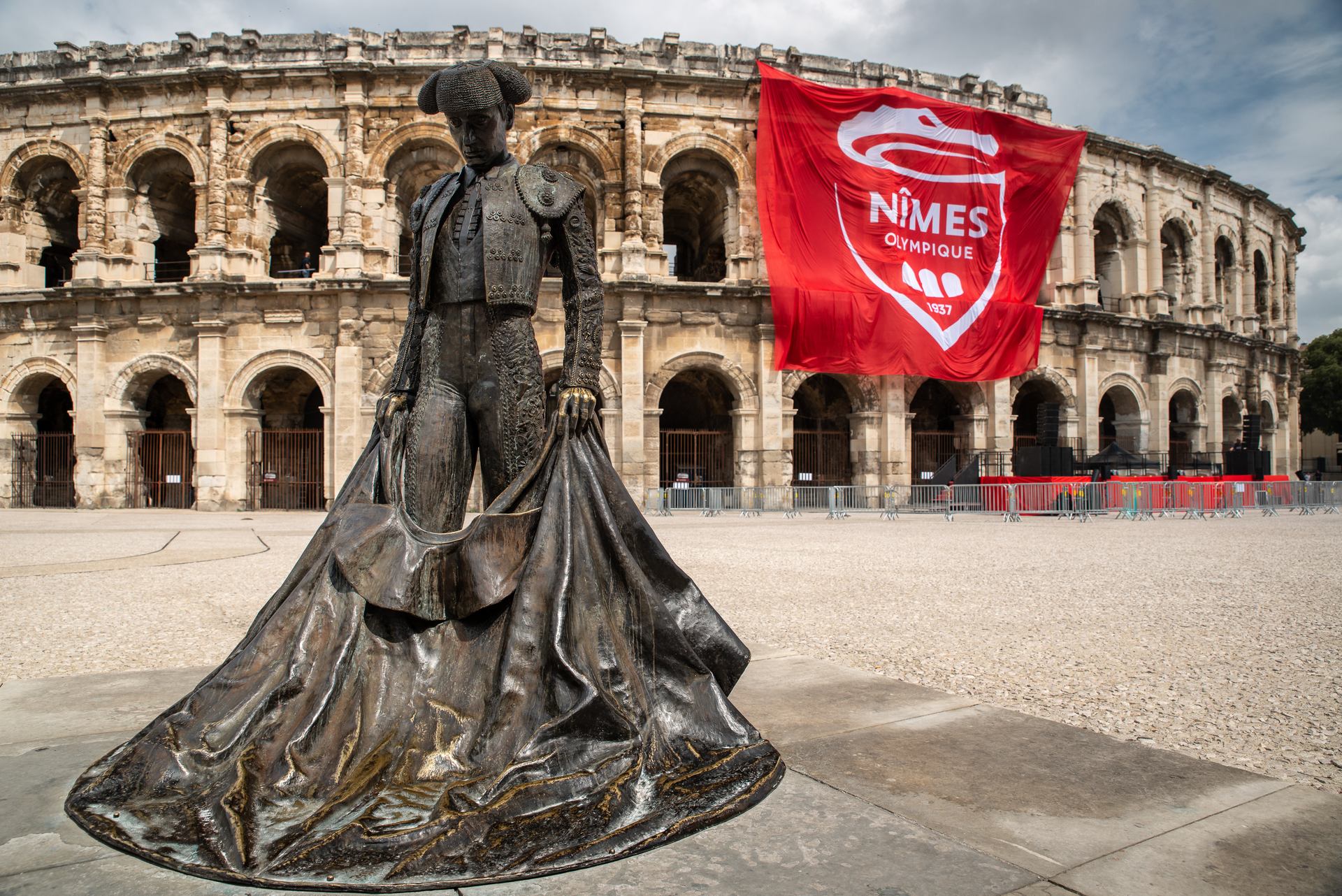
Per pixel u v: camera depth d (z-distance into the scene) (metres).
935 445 43.44
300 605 4.34
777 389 35.25
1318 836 3.65
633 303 33.97
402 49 34.31
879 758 4.68
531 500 4.62
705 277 43.41
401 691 4.04
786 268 33.28
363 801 3.47
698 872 3.18
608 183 34.75
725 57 36.19
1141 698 6.66
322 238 40.22
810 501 34.94
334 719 3.85
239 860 3.09
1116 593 12.54
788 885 3.08
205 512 32.75
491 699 4.01
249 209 34.44
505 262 4.80
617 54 35.38
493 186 4.96
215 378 33.53
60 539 21.33
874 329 33.72
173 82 34.25
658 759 3.98
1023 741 5.06
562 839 3.28
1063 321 40.16
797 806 3.90
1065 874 3.23
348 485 4.84
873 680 6.72
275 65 33.72
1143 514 33.22
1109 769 4.55
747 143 36.00
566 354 5.03
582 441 4.79
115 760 3.92
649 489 34.03
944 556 17.84
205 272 33.41
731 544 20.58
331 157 33.91
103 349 34.56
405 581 4.16
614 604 4.44
